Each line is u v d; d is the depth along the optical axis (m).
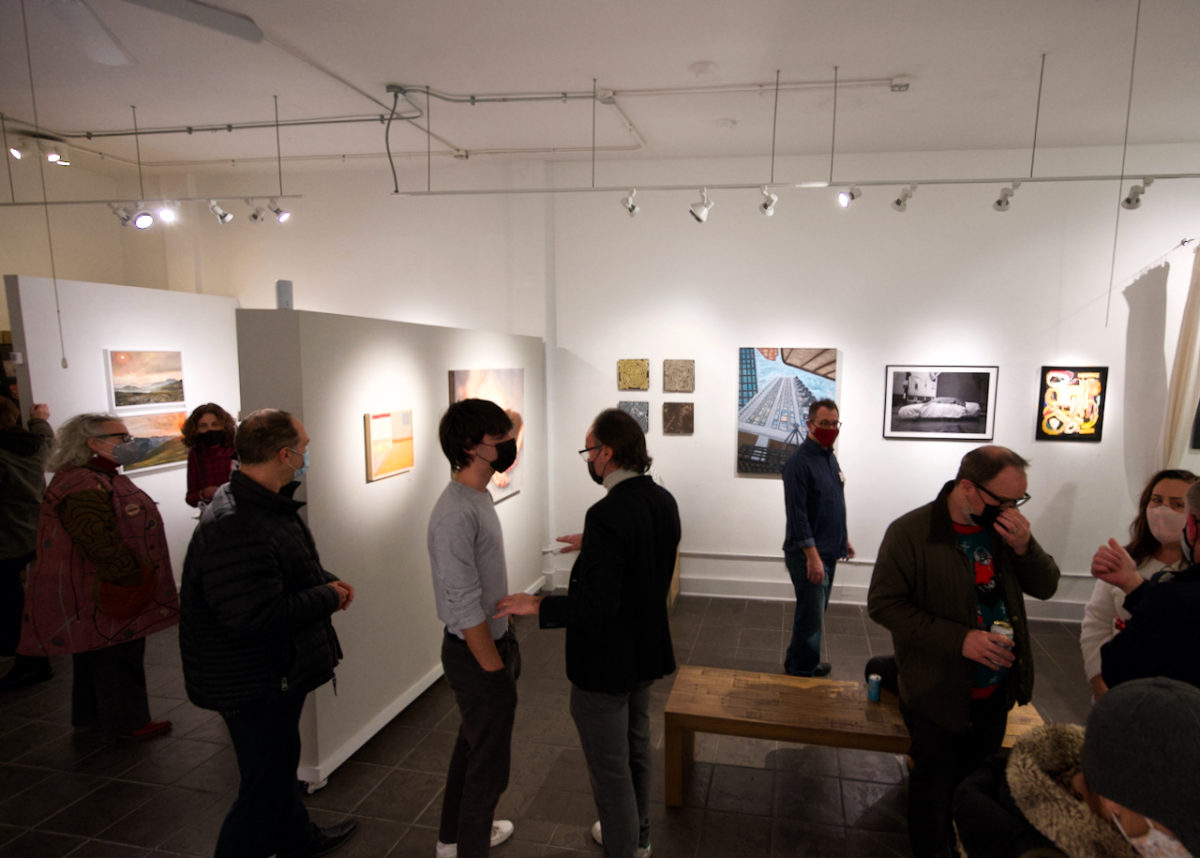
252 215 4.90
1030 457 5.17
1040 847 1.00
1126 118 4.34
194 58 3.55
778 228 5.39
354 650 3.26
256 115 4.50
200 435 4.00
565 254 5.73
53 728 3.52
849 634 4.85
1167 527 2.20
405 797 2.93
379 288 6.07
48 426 4.36
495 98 4.10
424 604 3.90
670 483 5.71
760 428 5.52
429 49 3.43
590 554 2.03
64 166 5.88
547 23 3.13
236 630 1.95
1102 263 4.96
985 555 2.23
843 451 5.42
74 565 3.13
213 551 1.96
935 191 5.16
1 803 2.89
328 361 3.05
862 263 5.29
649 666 2.15
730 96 4.05
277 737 2.11
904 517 2.31
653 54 3.48
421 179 5.89
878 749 2.64
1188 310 4.71
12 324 4.48
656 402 5.68
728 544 5.67
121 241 6.43
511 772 3.13
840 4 2.94
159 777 3.08
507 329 5.83
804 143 5.00
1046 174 5.04
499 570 2.29
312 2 2.95
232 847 2.08
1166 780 0.79
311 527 2.96
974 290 5.16
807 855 2.58
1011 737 2.60
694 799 2.93
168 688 4.00
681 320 5.59
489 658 2.13
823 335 5.39
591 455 2.22
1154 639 1.54
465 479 2.25
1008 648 2.04
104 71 3.74
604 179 5.61
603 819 2.17
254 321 2.88
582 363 5.78
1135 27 3.12
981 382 5.19
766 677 3.15
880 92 3.95
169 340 5.53
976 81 3.77
